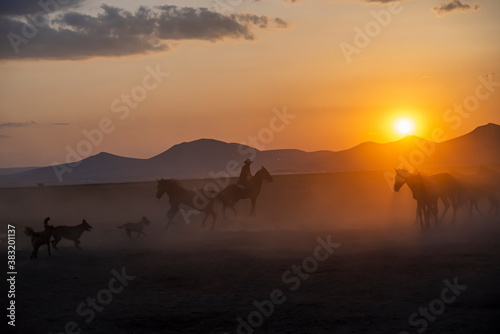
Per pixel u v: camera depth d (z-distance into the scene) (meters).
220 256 19.62
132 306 13.08
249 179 32.62
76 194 90.44
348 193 62.22
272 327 11.08
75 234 23.11
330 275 15.65
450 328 10.64
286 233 25.75
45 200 75.56
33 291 14.89
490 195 30.20
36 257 20.64
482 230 24.41
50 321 12.01
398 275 15.31
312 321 11.36
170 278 16.09
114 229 31.94
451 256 17.91
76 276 16.84
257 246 21.80
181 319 11.87
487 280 14.30
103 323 11.75
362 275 15.48
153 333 10.96
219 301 13.26
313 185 83.06
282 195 60.09
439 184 26.92
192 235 26.64
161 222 36.09
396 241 21.84
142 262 19.03
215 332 10.92
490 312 11.58
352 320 11.34
